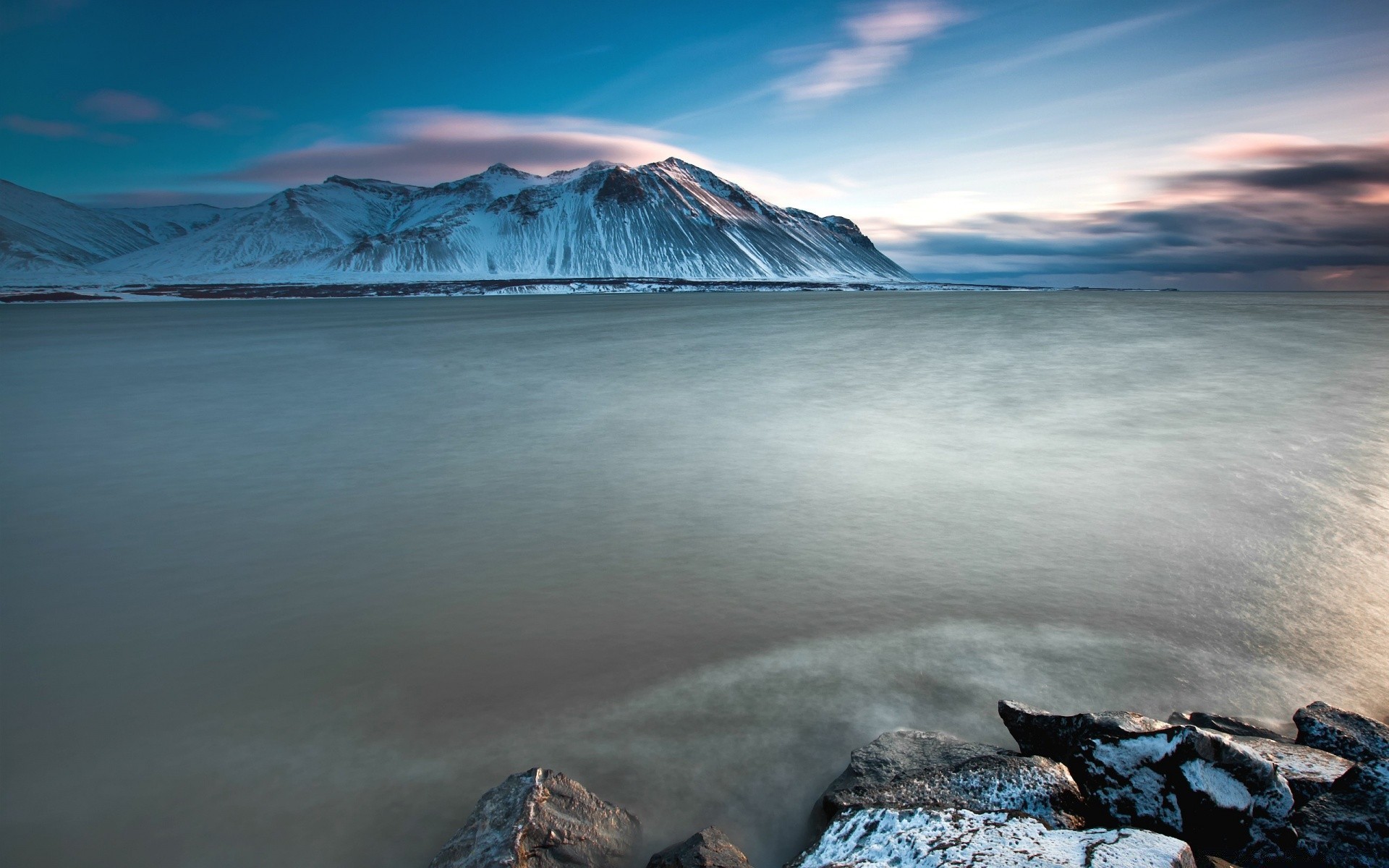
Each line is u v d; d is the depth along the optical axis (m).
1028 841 3.59
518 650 6.93
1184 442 15.06
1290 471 12.71
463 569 9.00
